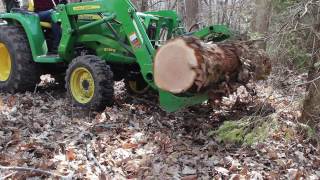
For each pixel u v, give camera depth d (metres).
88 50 3.83
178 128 3.08
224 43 2.96
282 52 2.94
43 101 3.73
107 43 3.58
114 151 2.67
